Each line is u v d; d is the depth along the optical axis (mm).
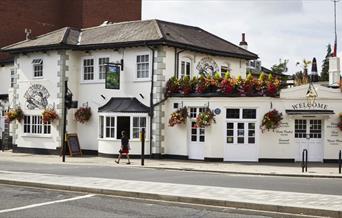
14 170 19859
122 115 27875
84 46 30078
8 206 11555
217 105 26234
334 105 25500
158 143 27547
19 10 41500
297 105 25688
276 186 15406
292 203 11312
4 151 33781
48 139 30828
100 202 12164
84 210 11062
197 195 12430
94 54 30281
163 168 22234
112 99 29250
